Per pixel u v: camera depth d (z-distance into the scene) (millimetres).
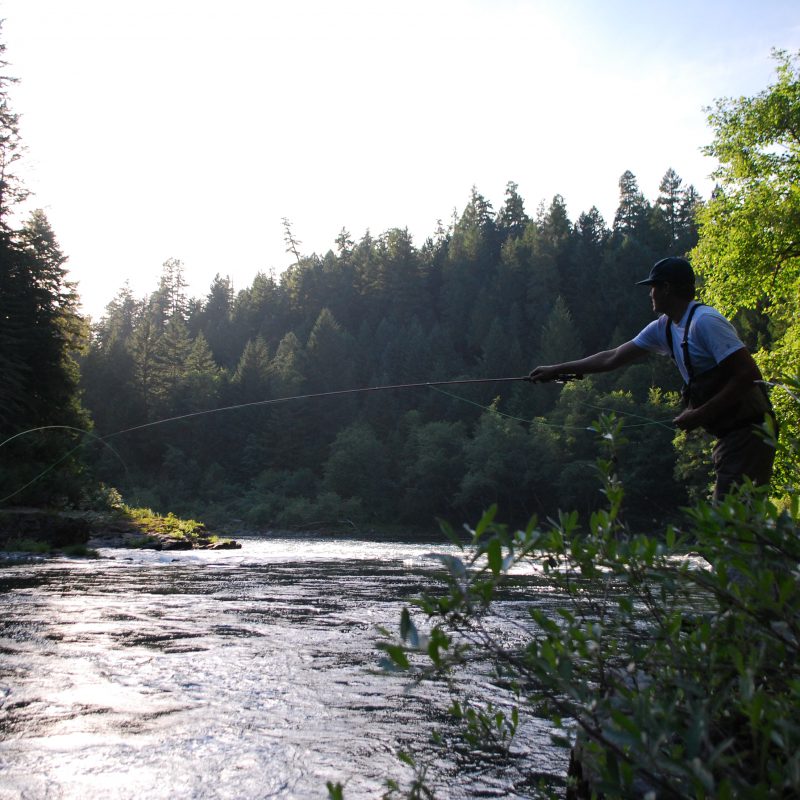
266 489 80000
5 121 39469
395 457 81000
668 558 1727
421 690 4316
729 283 24016
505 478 61719
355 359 107438
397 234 136875
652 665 1685
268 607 8109
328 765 3107
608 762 1428
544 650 1485
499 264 130625
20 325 38906
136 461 88500
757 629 1521
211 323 151250
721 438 3428
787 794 1179
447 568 1441
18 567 14141
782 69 23156
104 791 2816
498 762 3139
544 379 4355
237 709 3943
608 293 111938
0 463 31125
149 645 5660
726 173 24156
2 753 3219
